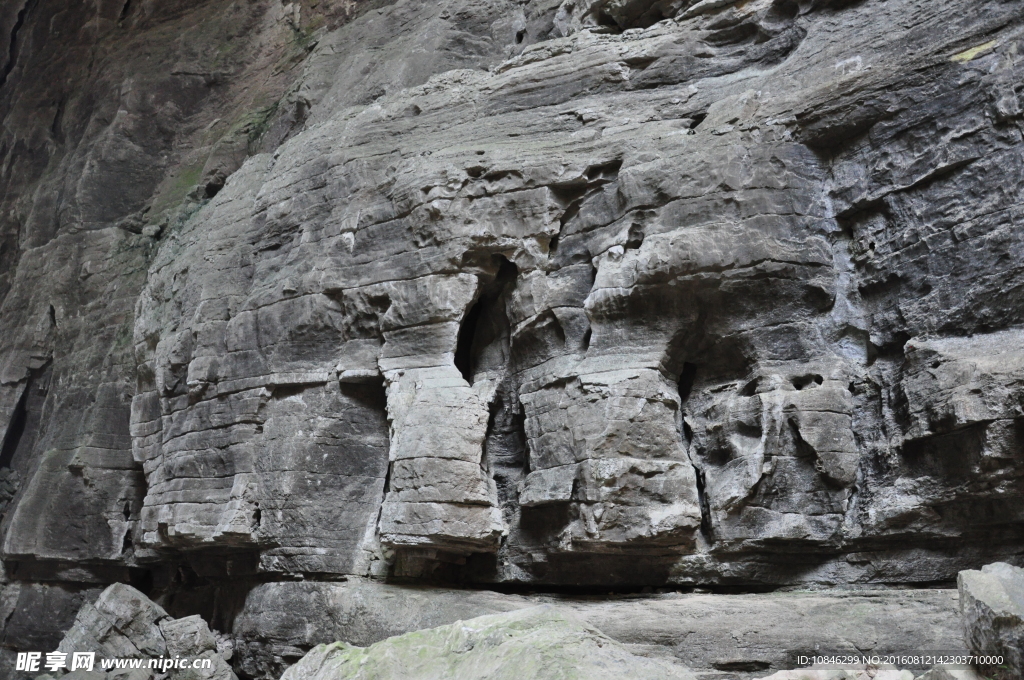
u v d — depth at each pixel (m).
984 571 6.25
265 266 12.58
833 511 8.78
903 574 8.49
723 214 9.37
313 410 11.40
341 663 6.79
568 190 10.55
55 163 21.39
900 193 8.92
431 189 10.86
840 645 7.64
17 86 23.77
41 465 15.69
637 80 11.23
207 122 19.31
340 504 11.09
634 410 9.15
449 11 14.17
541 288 10.34
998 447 7.50
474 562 10.57
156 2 21.66
